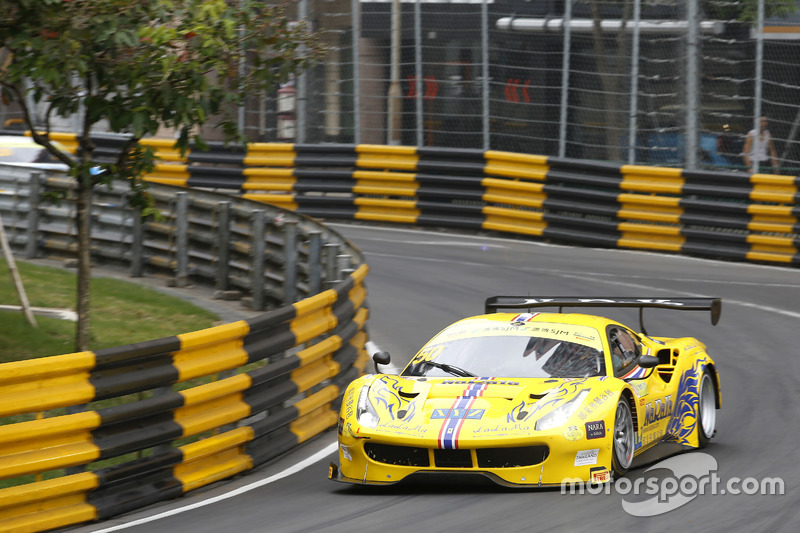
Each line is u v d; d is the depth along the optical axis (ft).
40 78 113.29
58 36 106.73
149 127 112.57
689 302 107.55
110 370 84.12
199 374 92.07
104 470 82.89
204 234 187.52
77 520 80.12
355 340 136.05
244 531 75.46
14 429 77.05
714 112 226.99
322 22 262.67
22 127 309.83
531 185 244.63
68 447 80.33
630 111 232.94
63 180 206.08
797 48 218.38
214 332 93.91
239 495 88.94
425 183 260.21
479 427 81.87
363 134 269.64
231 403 96.73
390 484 84.58
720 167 228.63
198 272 189.47
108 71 112.57
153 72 110.93
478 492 83.41
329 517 78.13
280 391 104.01
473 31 253.24
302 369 111.34
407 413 85.56
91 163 119.34
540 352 93.81
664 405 96.07
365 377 93.50
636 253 229.45
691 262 218.79
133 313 161.38
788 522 71.92
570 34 241.35
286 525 76.38
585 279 200.54
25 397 77.92
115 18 107.55
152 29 108.58
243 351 98.12
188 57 111.96
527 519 73.87
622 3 234.17
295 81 273.13
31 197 208.23
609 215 234.17
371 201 266.77
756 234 221.66
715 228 223.51
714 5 225.15
